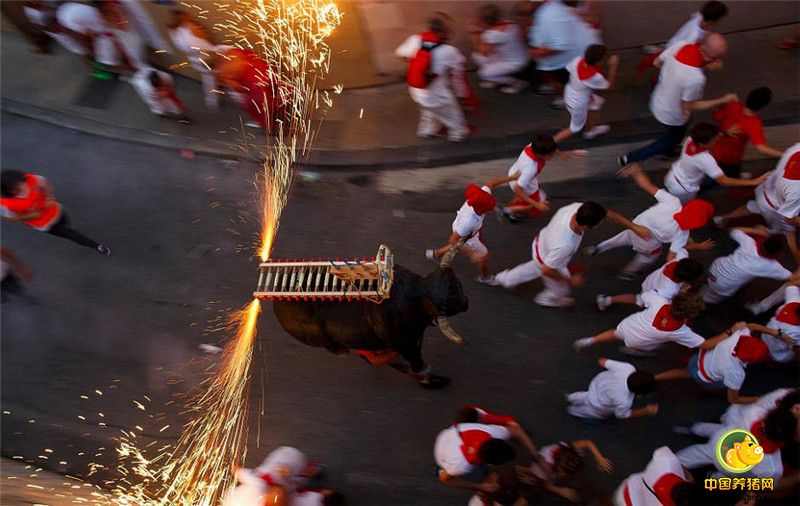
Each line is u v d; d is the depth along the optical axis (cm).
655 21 802
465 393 633
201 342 696
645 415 594
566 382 629
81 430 651
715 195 714
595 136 773
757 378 611
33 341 711
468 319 676
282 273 555
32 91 907
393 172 795
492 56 776
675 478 461
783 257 670
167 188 812
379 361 596
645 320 549
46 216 685
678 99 644
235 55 757
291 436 630
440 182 781
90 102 889
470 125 808
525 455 599
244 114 859
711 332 641
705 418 596
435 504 580
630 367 532
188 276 742
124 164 838
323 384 655
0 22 958
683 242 577
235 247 757
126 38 837
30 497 574
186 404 659
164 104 832
